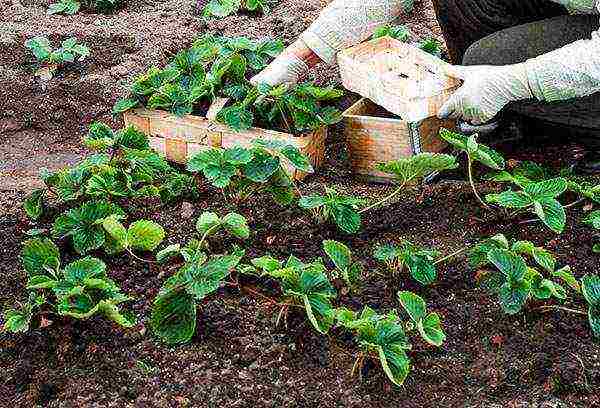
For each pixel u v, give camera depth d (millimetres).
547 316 2029
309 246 2217
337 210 2174
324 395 1899
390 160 2379
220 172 2168
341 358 1959
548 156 2473
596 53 2115
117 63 3117
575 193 2320
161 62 3123
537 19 2527
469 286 2105
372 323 1862
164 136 2494
